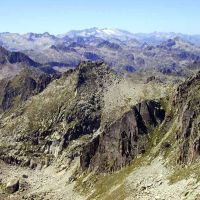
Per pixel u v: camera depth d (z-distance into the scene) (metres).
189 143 174.12
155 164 184.88
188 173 157.88
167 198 151.25
